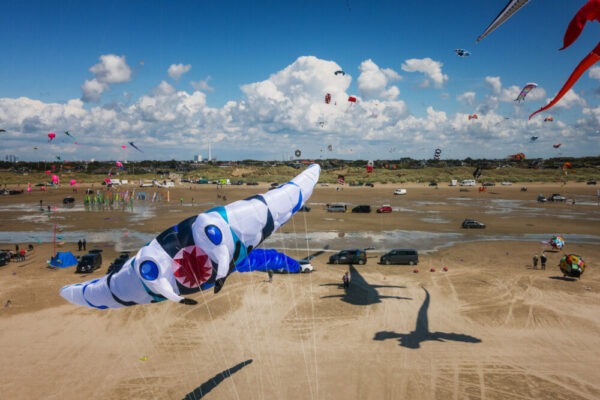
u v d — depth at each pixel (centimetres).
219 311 2434
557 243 4216
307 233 5194
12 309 2495
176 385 1672
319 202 9069
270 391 1619
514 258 3847
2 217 6656
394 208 7931
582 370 1781
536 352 1941
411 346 1995
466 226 5591
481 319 2327
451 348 1975
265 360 1862
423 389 1633
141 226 5753
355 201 9275
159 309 2458
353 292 2788
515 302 2594
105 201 9075
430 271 3350
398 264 3581
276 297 2677
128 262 714
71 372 1783
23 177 15862
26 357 1916
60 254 3562
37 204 8631
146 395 1606
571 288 2881
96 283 727
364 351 1944
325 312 2423
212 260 706
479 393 1608
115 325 2250
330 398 1571
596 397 1586
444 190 12331
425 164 17888
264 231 782
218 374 1745
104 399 1587
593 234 5169
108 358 1900
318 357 1886
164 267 691
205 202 9006
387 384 1667
